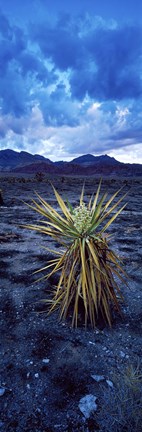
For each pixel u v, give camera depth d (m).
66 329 2.80
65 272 2.77
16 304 3.27
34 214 9.05
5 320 2.96
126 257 4.89
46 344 2.57
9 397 2.00
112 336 2.71
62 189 18.06
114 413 1.87
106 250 2.80
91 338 2.67
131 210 10.58
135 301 3.38
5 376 2.19
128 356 2.44
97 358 2.41
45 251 5.14
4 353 2.45
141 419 1.81
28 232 6.61
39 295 3.48
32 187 18.89
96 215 2.53
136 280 3.98
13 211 9.60
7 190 16.64
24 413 1.88
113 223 7.95
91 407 1.92
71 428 1.78
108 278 2.83
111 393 2.02
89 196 14.70
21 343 2.58
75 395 2.03
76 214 2.69
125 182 25.27
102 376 2.20
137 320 2.99
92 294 2.60
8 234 6.29
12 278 3.94
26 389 2.07
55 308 3.15
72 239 2.73
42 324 2.88
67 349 2.51
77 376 2.21
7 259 4.69
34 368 2.28
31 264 4.47
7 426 1.79
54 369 2.27
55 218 2.63
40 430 1.77
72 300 3.03
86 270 2.63
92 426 1.79
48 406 1.94
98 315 2.97
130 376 2.10
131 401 1.88
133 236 6.42
